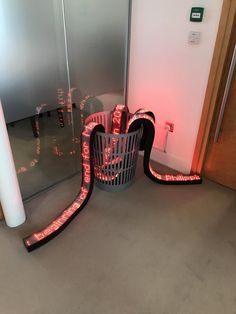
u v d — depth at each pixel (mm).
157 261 1432
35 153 1849
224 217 1746
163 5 1803
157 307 1205
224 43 1618
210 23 1637
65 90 1795
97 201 1866
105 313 1176
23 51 1461
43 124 1780
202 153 2039
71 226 1643
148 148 1885
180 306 1211
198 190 2006
